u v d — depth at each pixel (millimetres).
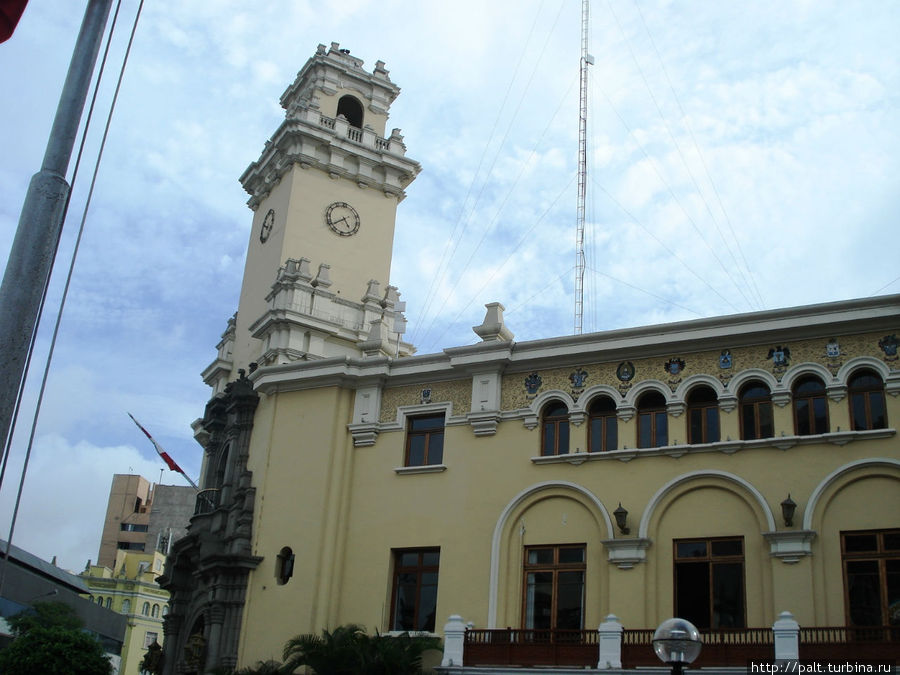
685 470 28672
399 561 32375
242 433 37062
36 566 55281
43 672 33844
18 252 9547
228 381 55906
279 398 36344
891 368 27062
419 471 32750
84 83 10258
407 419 34000
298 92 62125
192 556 37438
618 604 27891
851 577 25891
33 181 9836
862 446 26734
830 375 27750
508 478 31141
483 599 30016
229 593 33750
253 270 57562
